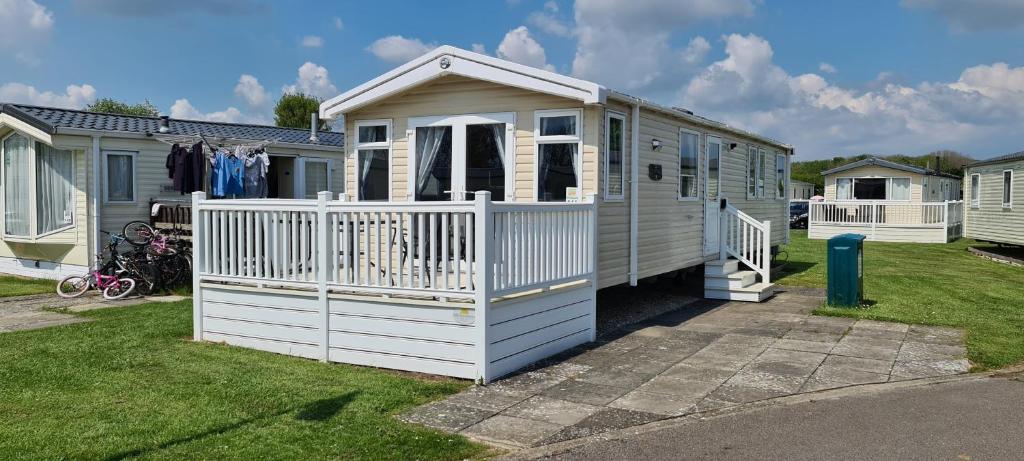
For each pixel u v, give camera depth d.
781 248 23.17
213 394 6.14
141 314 10.15
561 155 9.26
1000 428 5.38
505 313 6.98
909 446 5.02
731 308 11.17
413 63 9.71
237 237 8.03
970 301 11.49
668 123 11.22
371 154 10.51
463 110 9.76
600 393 6.36
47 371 6.89
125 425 5.35
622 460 4.80
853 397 6.21
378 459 4.74
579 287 8.31
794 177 55.44
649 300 12.00
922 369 7.16
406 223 9.03
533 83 8.93
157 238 13.04
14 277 15.41
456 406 5.94
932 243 26.44
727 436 5.25
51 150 14.38
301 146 17.28
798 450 4.96
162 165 15.05
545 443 5.12
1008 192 20.16
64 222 14.20
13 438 5.06
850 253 10.81
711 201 13.08
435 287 6.88
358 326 7.25
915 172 31.55
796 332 9.09
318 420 5.48
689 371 7.14
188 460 4.68
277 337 7.78
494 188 9.64
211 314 8.30
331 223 7.41
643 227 10.41
